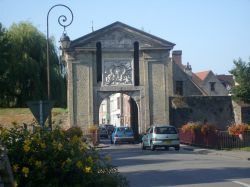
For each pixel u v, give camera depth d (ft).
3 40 155.12
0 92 167.94
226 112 173.17
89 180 36.52
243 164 73.87
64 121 162.40
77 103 162.81
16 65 169.37
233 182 51.72
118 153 109.60
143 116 166.61
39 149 36.40
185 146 132.87
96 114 163.43
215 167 68.95
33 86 172.55
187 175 59.77
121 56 165.58
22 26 178.09
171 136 118.42
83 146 38.47
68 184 36.17
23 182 35.04
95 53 164.14
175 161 81.97
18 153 35.76
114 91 165.07
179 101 169.48
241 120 171.12
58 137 39.11
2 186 28.32
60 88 177.58
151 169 69.00
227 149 112.16
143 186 50.52
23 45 174.50
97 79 164.55
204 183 51.44
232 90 152.05
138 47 166.61
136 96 166.71
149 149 125.80
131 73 165.99
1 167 29.01
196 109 170.71
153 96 167.43
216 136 116.16
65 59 172.45
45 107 60.59
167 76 167.94
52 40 179.52
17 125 39.91
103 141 191.42
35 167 35.35
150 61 167.22
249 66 149.48
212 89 274.36
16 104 174.60
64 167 35.76
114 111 314.55
